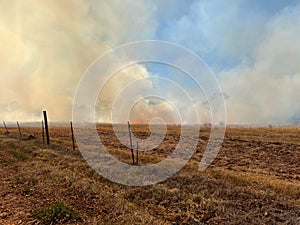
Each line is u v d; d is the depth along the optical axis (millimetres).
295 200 8664
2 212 6938
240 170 13750
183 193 9117
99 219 6746
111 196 8695
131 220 6695
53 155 15789
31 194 8477
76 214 6809
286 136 32344
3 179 10320
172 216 7480
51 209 6883
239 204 8156
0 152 16922
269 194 8844
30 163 13289
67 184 9609
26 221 6410
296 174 13156
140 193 9430
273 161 16719
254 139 28328
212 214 7555
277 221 7047
